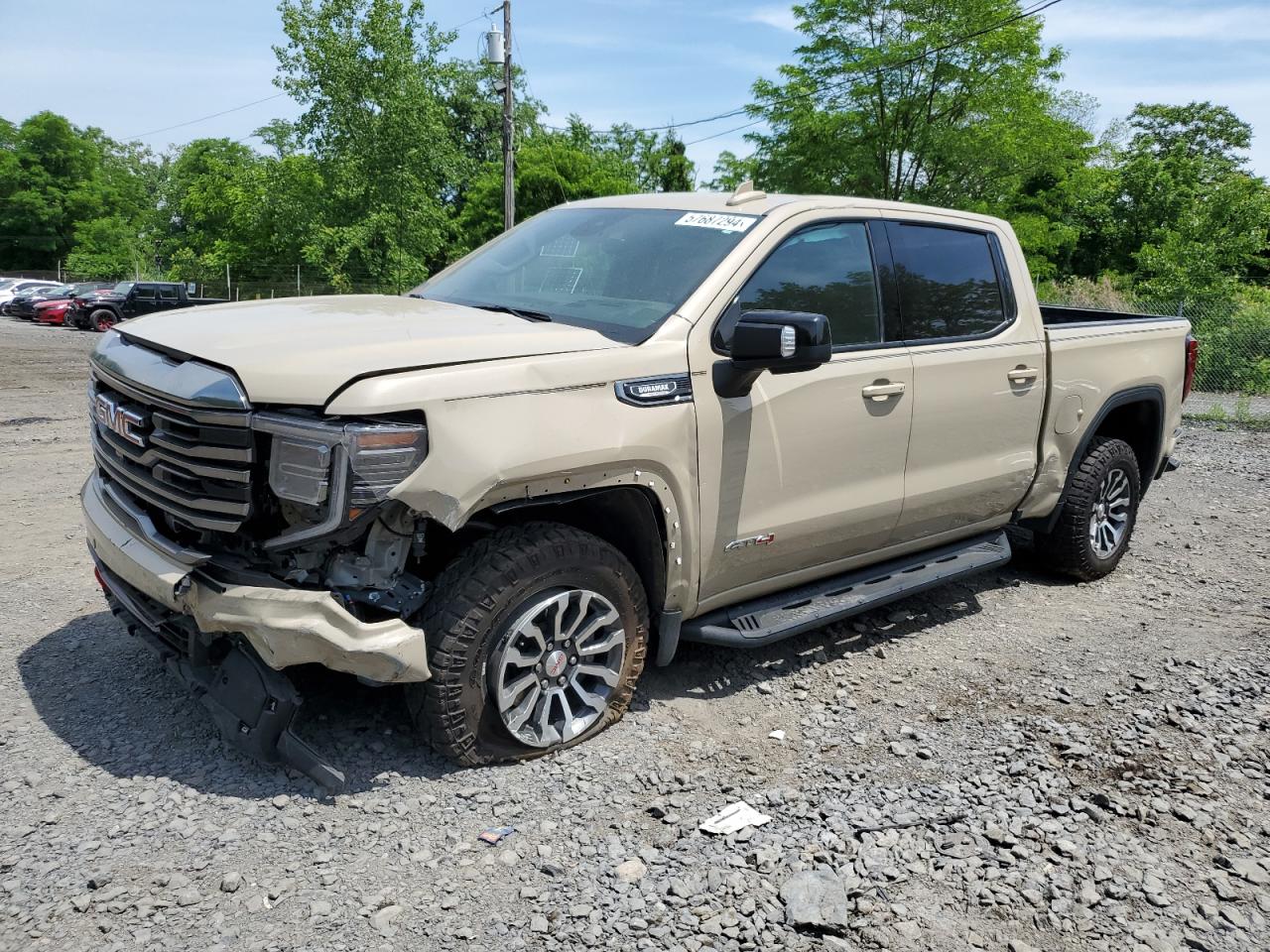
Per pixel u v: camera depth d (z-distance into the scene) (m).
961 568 4.71
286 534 2.87
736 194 4.20
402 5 33.59
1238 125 54.78
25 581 4.98
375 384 2.81
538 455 3.04
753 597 4.07
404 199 34.66
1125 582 5.76
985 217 4.97
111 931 2.46
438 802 3.09
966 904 2.74
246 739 3.06
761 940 2.55
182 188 67.38
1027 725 3.86
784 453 3.81
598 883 2.75
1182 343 6.02
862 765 3.50
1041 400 5.00
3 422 9.99
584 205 4.67
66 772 3.19
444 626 3.07
